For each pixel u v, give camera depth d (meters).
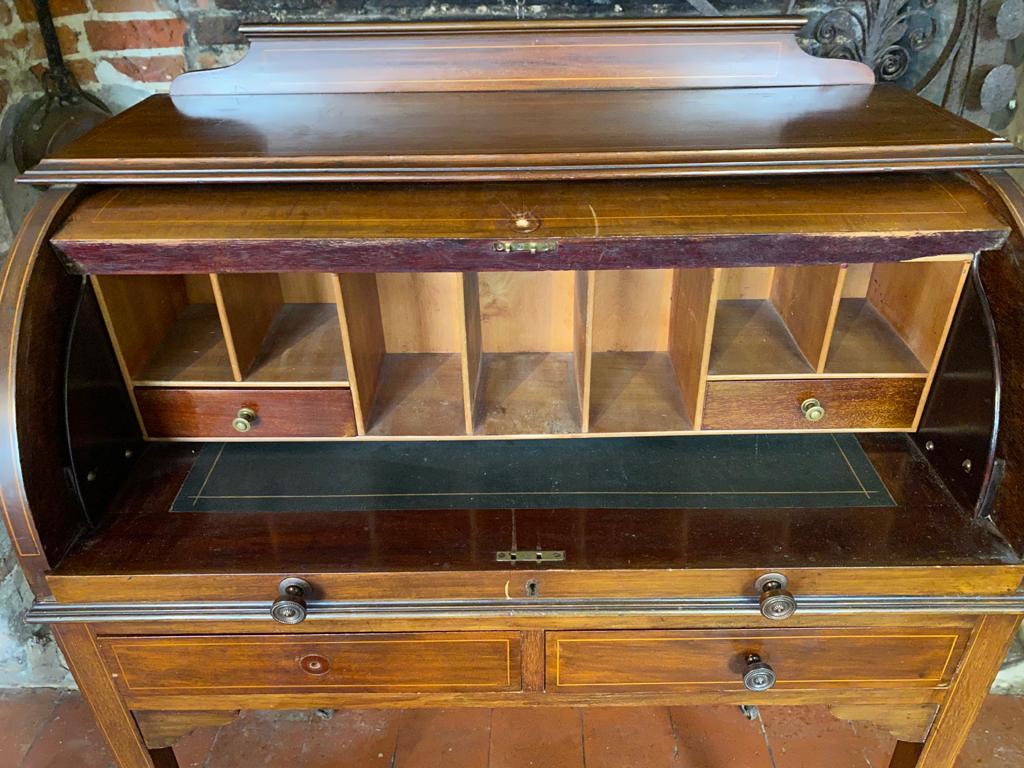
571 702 1.25
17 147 1.48
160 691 1.21
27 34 1.47
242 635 1.15
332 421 1.24
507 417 1.26
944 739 1.29
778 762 1.65
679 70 1.30
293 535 1.15
